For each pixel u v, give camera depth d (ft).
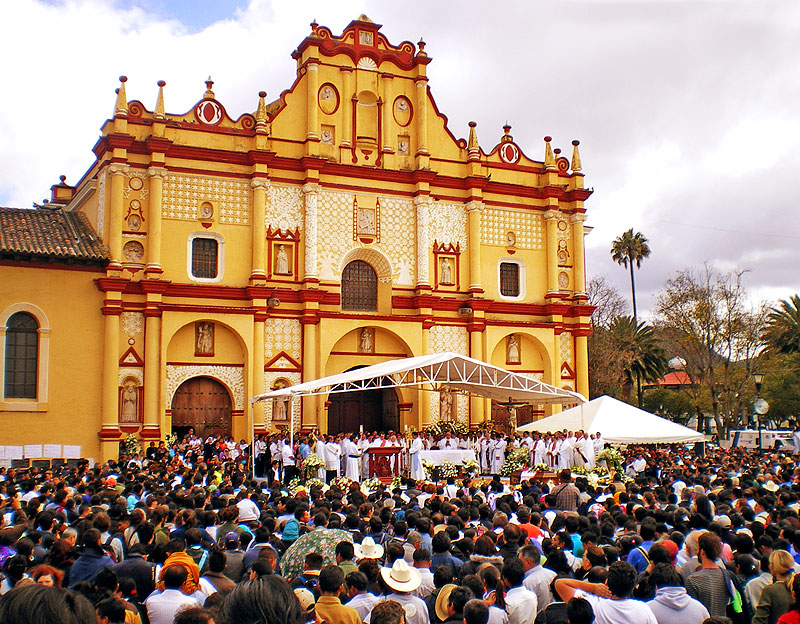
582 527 41.27
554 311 145.69
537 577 31.50
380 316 132.46
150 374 117.29
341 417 138.51
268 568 27.22
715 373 187.01
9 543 35.53
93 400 114.21
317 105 132.67
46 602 12.02
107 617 21.74
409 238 138.21
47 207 156.87
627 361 213.25
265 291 124.16
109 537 39.70
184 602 27.73
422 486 71.26
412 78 141.18
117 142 117.39
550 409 147.43
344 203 133.90
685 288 181.37
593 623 25.30
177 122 124.06
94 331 115.24
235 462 101.55
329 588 25.52
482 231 143.64
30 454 109.60
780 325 204.13
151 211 119.24
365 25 137.69
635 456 111.86
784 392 190.29
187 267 122.52
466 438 127.13
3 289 110.52
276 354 126.72
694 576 31.32
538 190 147.54
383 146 137.18
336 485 73.10
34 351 112.37
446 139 142.82
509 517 47.75
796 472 80.59
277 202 128.88
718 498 55.67
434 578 30.60
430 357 101.55
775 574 29.81
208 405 123.95
